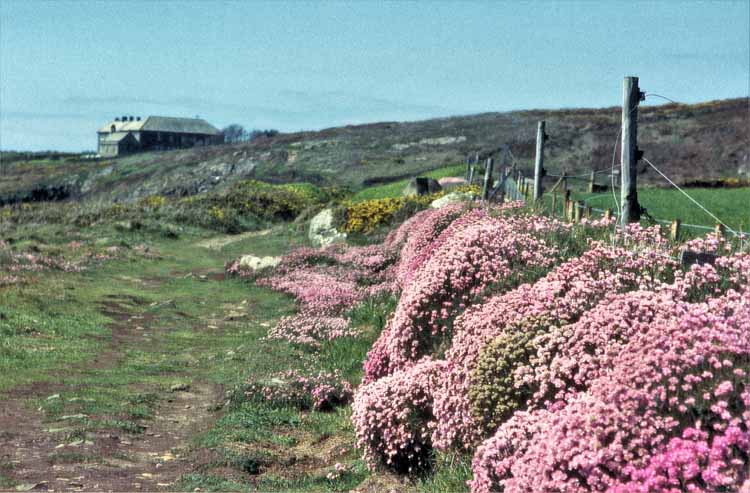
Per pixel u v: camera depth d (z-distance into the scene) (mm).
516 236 13641
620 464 6312
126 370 16984
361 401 10562
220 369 17062
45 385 14992
